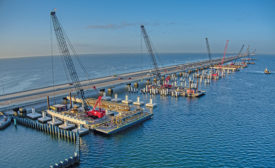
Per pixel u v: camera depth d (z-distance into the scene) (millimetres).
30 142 56531
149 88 130125
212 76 181500
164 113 82062
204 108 88750
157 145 54500
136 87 141250
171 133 62250
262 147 53188
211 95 114312
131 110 83188
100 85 126812
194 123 70562
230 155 49219
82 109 80562
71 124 66938
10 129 65312
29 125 67000
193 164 45344
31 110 82250
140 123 70875
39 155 49781
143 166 44688
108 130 61000
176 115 79438
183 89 127188
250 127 66812
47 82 170250
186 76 191500
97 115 70938
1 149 52531
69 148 53219
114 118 69625
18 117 71625
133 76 174375
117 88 136500
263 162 46188
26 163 46312
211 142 56062
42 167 44844
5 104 81312
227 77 183875
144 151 51281
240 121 72438
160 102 99938
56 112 74000
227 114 80250
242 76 189000
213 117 76750
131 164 45500
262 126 67625
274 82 155375
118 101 102188
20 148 53156
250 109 87000
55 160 47625
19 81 175250
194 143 55500
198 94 111000
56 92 105438
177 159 47438
